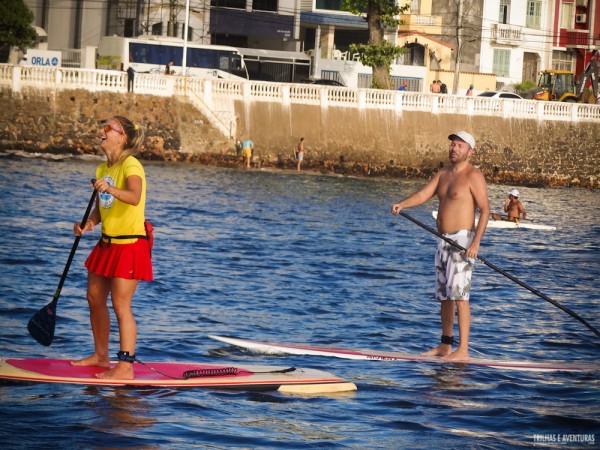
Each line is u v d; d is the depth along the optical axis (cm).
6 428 1148
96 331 1424
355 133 7825
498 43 10962
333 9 9912
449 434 1238
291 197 5853
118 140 1360
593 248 4300
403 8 8375
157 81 7438
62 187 5197
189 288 2433
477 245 1722
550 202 6988
